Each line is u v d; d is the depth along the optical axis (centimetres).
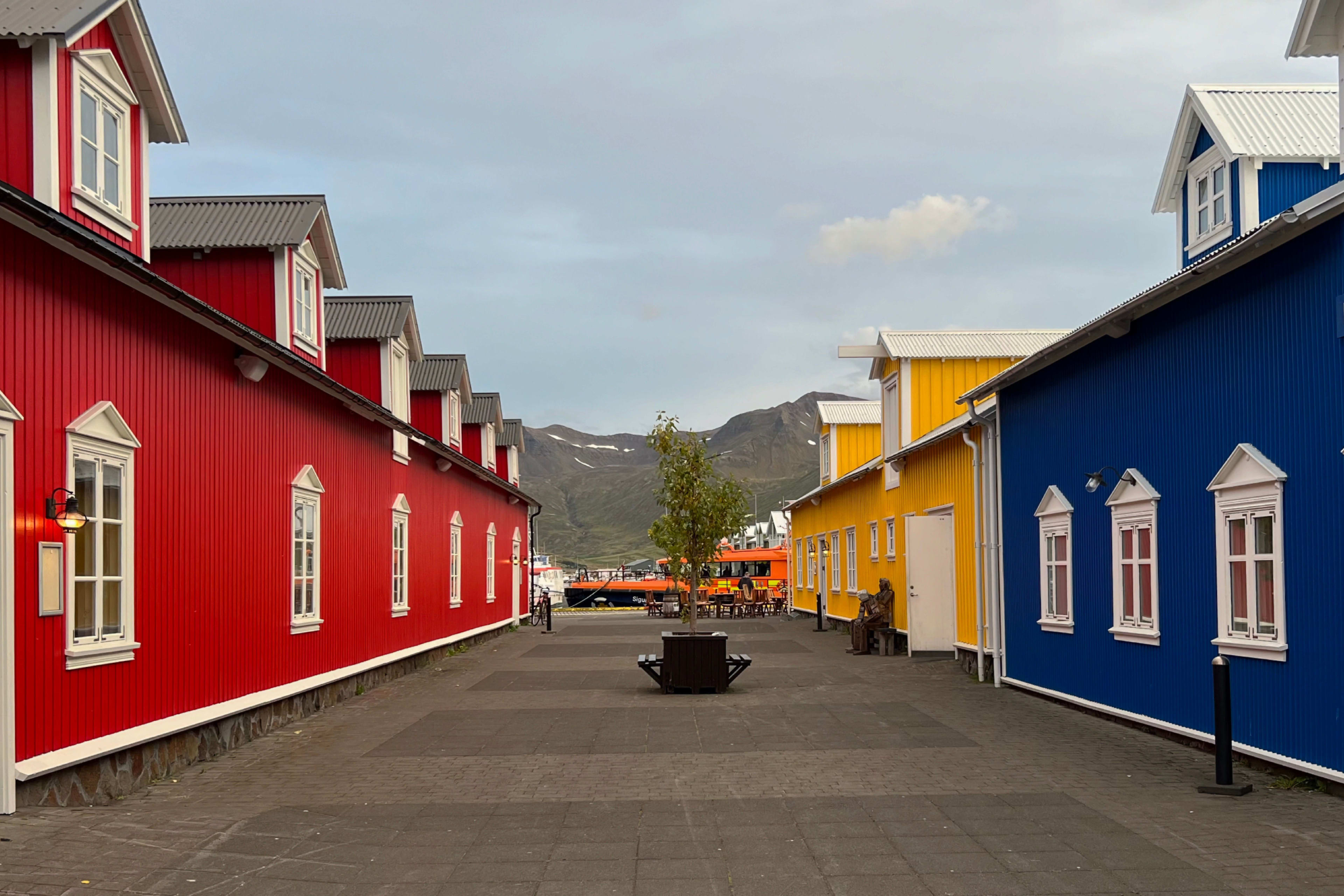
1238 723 956
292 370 1306
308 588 1463
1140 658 1167
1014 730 1191
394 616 1933
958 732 1184
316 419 1515
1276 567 884
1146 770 945
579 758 1050
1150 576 1139
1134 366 1175
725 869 652
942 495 2041
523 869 657
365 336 1938
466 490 2686
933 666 1955
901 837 720
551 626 3469
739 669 1647
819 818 777
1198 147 1493
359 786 923
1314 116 1424
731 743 1123
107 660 896
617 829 756
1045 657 1469
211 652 1125
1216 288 995
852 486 2989
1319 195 790
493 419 3141
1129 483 1172
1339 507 807
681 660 1590
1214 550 1002
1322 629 828
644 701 1497
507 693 1630
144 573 974
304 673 1435
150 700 978
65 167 948
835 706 1423
